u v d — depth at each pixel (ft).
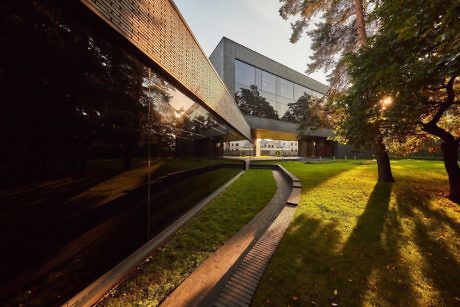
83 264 6.15
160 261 8.94
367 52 15.43
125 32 6.95
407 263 8.71
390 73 11.02
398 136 17.39
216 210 16.24
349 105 18.98
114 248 7.39
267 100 56.85
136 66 8.30
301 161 65.16
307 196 19.70
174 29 10.71
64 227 5.54
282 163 57.21
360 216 14.30
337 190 22.11
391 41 13.10
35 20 4.71
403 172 35.55
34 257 4.85
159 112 10.28
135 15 7.55
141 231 8.96
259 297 6.81
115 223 7.44
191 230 12.28
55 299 5.31
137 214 8.68
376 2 13.19
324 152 82.23
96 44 6.40
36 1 4.75
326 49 32.94
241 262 8.80
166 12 9.90
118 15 6.64
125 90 7.78
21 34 4.43
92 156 6.40
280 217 14.19
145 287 7.32
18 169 4.42
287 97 62.13
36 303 4.90
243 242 10.77
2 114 4.07
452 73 8.91
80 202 6.02
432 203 16.81
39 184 4.87
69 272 5.71
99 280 6.66
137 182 8.65
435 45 9.74
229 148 34.24
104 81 6.78
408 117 14.21
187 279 7.62
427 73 9.58
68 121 5.55
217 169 22.09
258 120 54.44
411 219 13.56
